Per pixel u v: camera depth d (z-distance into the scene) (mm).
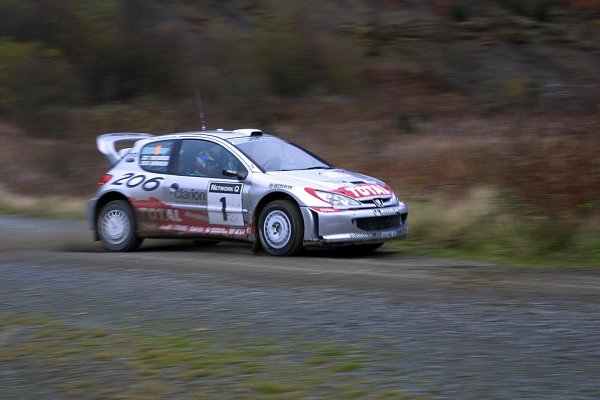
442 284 12758
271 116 61312
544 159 22391
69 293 12664
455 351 8758
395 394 7395
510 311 10570
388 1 112062
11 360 9047
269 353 8867
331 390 7559
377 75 89188
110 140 19812
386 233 16641
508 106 57094
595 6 119688
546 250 16672
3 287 13273
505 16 113750
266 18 83812
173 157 18234
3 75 65062
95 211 18875
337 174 17219
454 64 96875
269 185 16594
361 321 10234
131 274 14336
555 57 105938
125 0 81375
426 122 52094
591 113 34500
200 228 17547
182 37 83000
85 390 7941
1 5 78562
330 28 95250
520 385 7594
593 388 7473
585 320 9984
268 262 15664
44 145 49500
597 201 18844
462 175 26125
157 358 8797
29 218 26219
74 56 76062
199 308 11305
